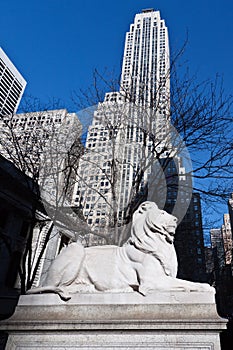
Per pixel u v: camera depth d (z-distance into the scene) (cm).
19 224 2045
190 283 346
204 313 312
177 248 1220
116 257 383
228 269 2064
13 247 1981
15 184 1734
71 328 315
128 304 329
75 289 356
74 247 390
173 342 298
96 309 330
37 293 364
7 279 1997
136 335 307
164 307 321
